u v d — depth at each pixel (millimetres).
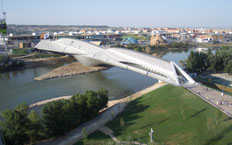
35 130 52125
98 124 62875
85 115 65625
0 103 87750
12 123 49031
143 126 57906
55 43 193750
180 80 91875
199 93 75688
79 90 104375
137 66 110688
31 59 170375
